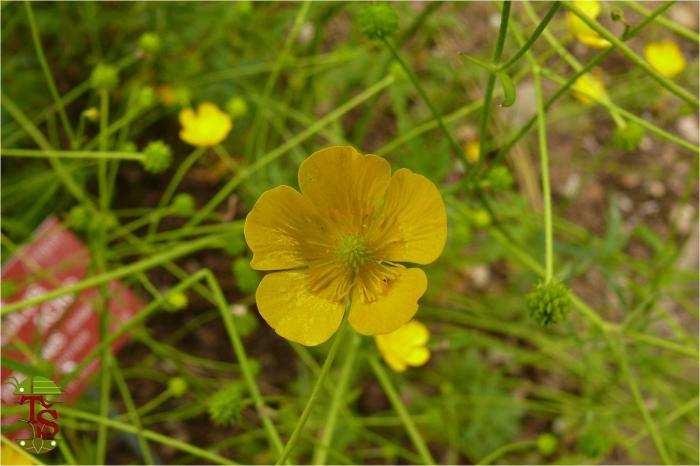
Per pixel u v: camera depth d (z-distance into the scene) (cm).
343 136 25
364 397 24
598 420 22
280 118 23
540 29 14
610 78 28
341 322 14
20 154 18
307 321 14
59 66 24
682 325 26
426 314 24
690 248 27
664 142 28
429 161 23
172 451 23
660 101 28
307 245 15
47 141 24
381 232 15
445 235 14
